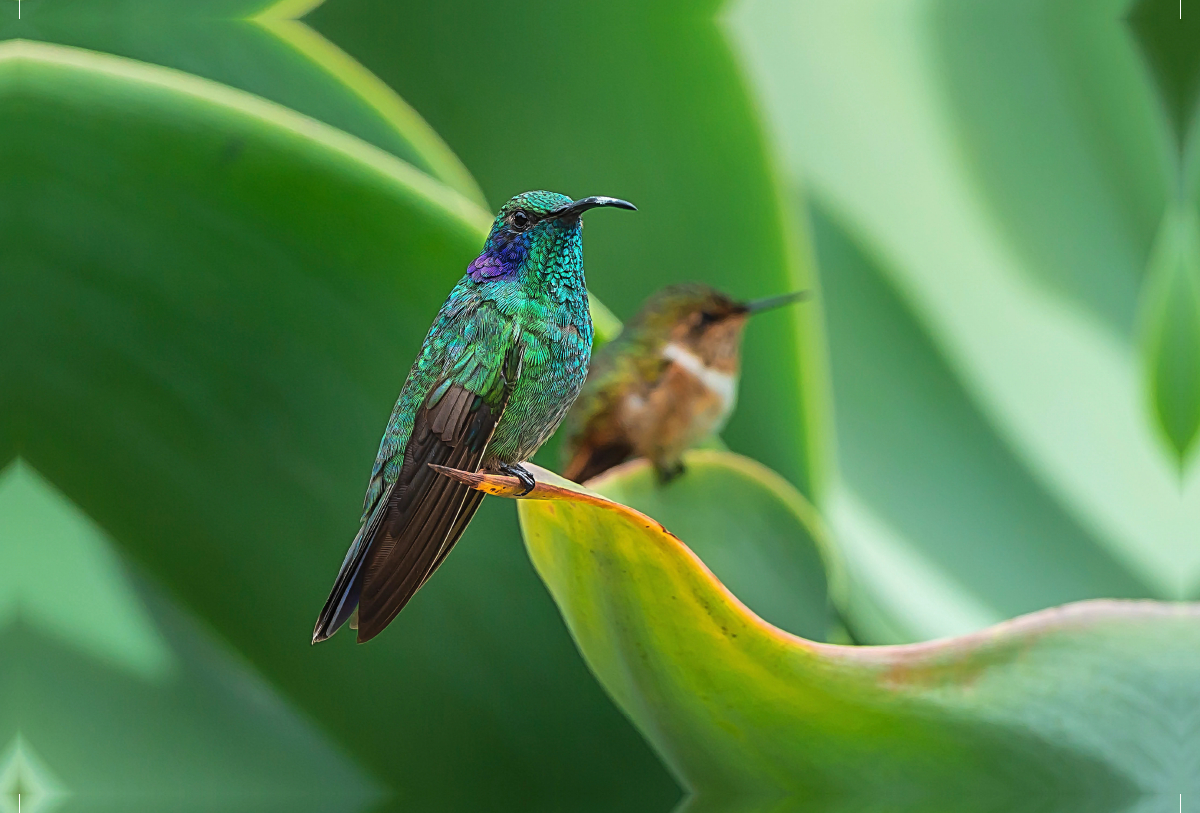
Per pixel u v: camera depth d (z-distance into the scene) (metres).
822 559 2.41
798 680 2.27
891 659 2.27
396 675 2.37
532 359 2.33
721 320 2.48
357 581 2.31
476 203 2.37
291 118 2.33
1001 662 2.27
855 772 2.27
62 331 2.32
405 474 2.32
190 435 2.33
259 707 2.37
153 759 2.37
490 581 2.38
